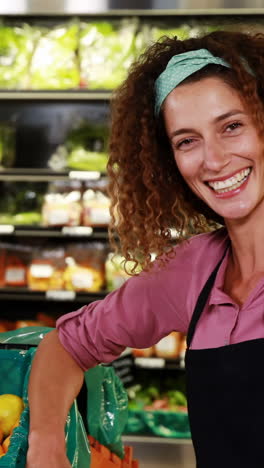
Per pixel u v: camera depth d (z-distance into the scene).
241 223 1.25
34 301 4.02
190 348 1.27
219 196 1.22
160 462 3.49
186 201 1.42
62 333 1.42
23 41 3.71
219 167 1.18
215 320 1.25
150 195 1.37
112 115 1.40
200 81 1.18
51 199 3.75
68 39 3.71
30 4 3.56
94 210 3.72
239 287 1.29
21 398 1.37
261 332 1.19
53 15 3.87
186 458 3.49
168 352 3.57
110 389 1.52
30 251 3.90
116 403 1.52
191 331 1.28
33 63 3.69
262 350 1.17
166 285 1.38
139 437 3.52
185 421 3.56
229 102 1.16
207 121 1.17
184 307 1.37
